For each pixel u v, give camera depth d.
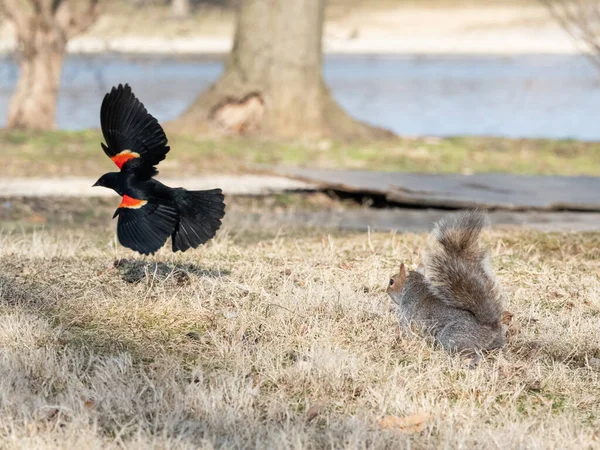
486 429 7.76
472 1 80.25
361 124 34.09
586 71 59.47
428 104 47.88
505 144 32.72
